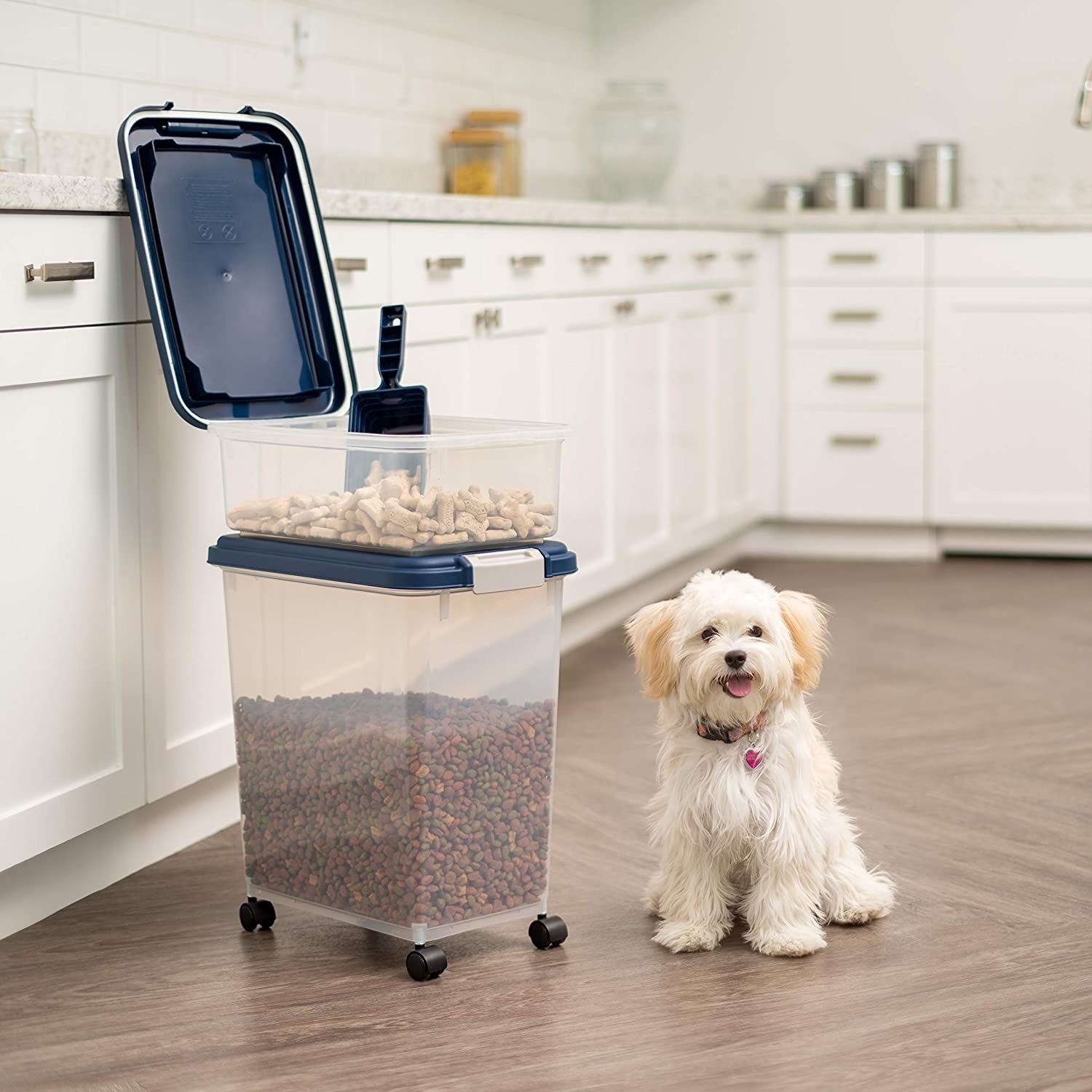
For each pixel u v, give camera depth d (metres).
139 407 2.01
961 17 4.98
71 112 2.71
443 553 1.72
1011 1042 1.60
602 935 1.92
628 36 5.27
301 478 1.82
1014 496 4.61
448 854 1.78
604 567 3.62
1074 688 3.17
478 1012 1.69
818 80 5.14
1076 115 4.64
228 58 3.16
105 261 1.93
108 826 2.10
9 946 1.89
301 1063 1.57
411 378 2.71
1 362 1.76
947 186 4.88
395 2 3.86
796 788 1.85
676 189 5.28
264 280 2.15
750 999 1.71
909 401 4.64
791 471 4.77
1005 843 2.25
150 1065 1.56
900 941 1.88
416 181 3.99
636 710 3.07
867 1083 1.51
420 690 1.71
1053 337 4.51
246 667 1.89
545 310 3.25
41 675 1.87
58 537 1.88
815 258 4.66
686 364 4.13
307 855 1.87
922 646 3.56
